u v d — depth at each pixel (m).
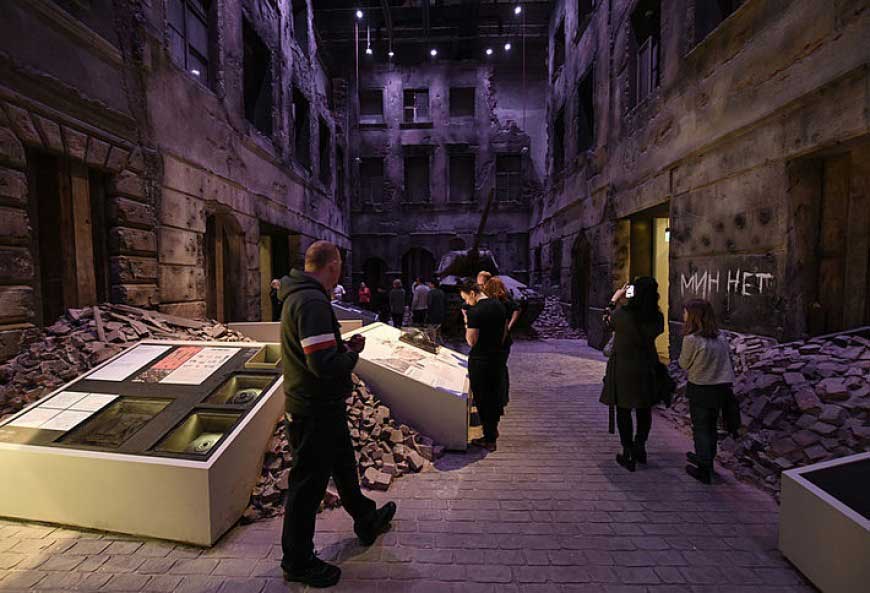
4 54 3.94
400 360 4.61
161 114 6.17
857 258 4.36
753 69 4.99
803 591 2.24
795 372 4.00
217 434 3.05
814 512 2.25
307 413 2.22
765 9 4.77
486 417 4.24
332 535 2.72
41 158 4.61
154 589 2.20
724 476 3.59
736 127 5.30
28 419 3.02
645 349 3.64
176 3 6.85
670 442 4.41
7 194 3.95
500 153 19.48
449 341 11.75
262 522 2.84
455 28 18.91
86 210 5.04
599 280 10.45
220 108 7.90
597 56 10.51
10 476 2.73
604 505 3.13
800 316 4.54
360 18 17.17
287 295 2.26
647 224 9.51
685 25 6.50
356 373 4.29
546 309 14.38
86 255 5.04
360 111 19.80
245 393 3.32
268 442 3.26
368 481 3.35
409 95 19.73
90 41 4.89
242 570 2.36
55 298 4.71
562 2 13.93
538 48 19.28
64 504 2.69
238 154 8.60
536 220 17.86
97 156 5.02
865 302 4.34
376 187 20.00
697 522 2.90
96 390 3.33
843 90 3.84
